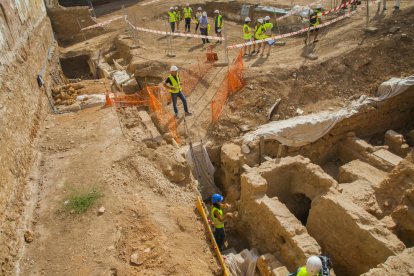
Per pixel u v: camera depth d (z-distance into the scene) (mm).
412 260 6180
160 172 9281
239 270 8125
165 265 6633
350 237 7668
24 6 13188
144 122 11641
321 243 8711
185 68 14758
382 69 13102
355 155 11656
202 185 11133
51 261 6773
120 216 7668
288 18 18094
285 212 8078
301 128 11344
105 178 8812
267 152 11328
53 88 13906
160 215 7961
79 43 20531
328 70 13422
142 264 6656
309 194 9344
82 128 11102
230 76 13172
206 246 7543
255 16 19828
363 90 12766
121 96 13289
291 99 12703
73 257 6820
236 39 18094
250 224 9320
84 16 20938
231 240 9961
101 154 9734
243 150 10805
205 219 8016
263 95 12672
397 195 8594
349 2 16578
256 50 15914
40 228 7547
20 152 8523
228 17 21938
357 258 7680
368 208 8586
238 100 12617
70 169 9234
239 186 10641
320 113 11945
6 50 9531
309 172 9148
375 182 9641
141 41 18453
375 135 12836
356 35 15102
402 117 13164
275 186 9750
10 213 7098
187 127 11836
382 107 12367
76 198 8195
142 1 26406
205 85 13711
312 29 15578
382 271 6098
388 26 15008
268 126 11492
